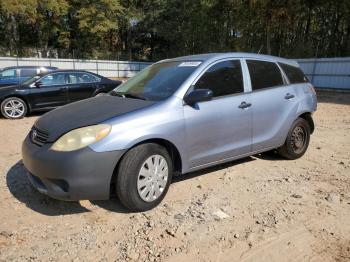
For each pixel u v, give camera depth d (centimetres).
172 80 423
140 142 361
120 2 4303
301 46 3056
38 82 1007
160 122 370
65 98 1046
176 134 383
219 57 452
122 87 477
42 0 3409
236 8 3109
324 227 347
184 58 478
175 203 394
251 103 466
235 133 451
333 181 471
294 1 2709
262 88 493
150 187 370
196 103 406
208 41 3916
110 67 3612
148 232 333
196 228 340
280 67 536
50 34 3962
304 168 524
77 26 3981
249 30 3288
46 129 361
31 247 307
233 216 366
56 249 305
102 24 3784
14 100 975
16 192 418
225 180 465
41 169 340
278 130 513
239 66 471
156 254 299
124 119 353
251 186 447
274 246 312
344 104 1456
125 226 343
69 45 4109
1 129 818
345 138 745
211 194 420
